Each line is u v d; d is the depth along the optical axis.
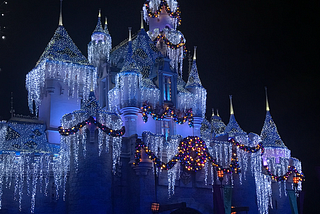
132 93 46.34
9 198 38.47
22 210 38.75
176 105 50.00
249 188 50.75
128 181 43.41
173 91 50.16
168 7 58.38
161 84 49.53
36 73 46.62
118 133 42.44
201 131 58.59
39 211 39.44
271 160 54.81
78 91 47.25
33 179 39.81
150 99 48.06
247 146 50.91
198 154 46.09
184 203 43.84
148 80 49.03
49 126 44.75
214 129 61.22
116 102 48.00
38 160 40.41
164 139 45.50
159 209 42.56
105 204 40.50
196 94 51.69
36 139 43.56
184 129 50.19
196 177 46.56
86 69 47.84
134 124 46.09
